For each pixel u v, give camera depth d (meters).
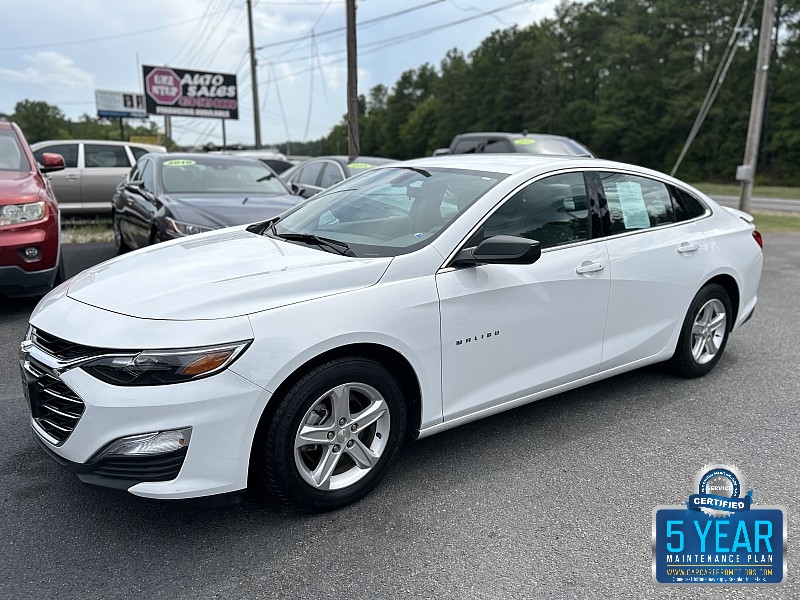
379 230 3.31
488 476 3.16
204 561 2.49
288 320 2.55
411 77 94.31
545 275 3.33
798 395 4.23
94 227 11.50
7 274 5.22
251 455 2.64
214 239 3.65
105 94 31.39
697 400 4.14
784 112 47.00
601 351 3.74
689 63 51.66
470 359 3.11
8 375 4.34
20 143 6.40
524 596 2.31
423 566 2.47
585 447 3.47
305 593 2.32
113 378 2.38
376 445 2.92
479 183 3.39
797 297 7.18
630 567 2.49
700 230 4.29
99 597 2.28
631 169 3.98
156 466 2.38
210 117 28.30
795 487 3.08
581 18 63.06
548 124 63.31
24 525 2.71
